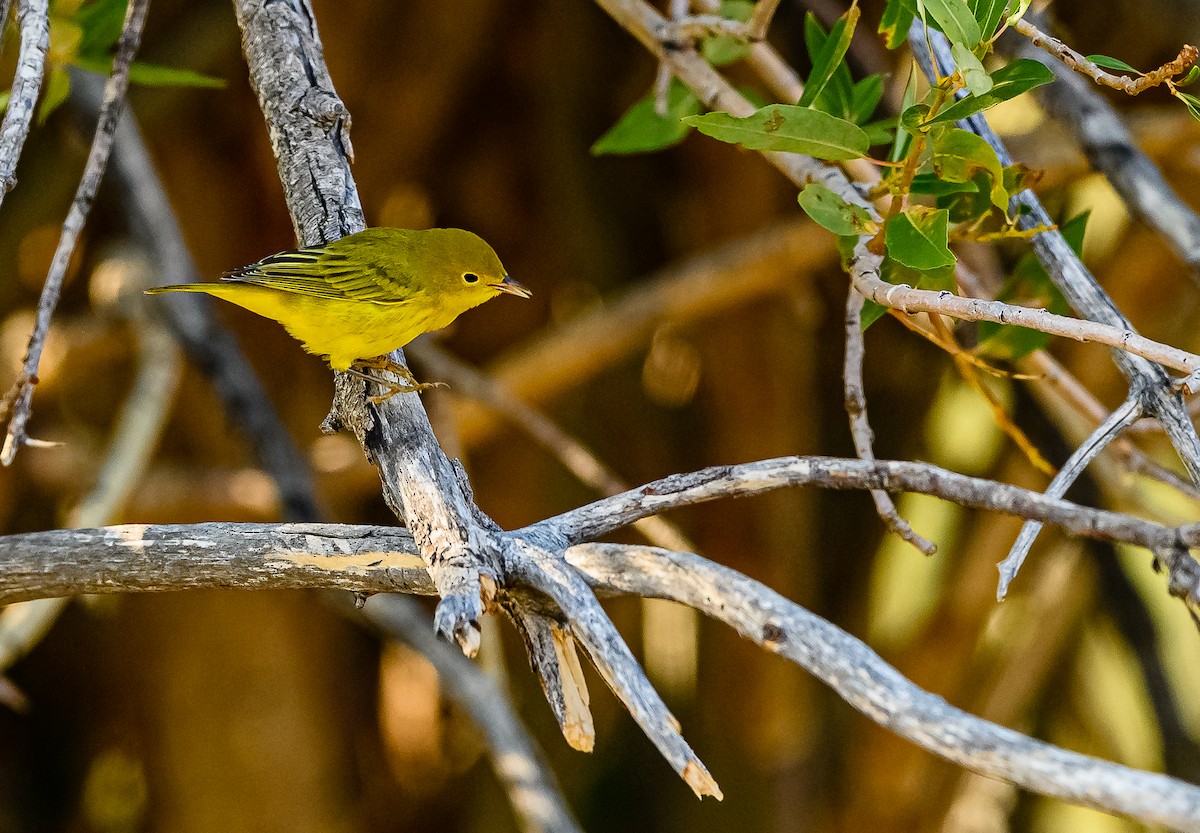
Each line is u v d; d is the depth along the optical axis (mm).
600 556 4195
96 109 10219
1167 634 12750
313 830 11977
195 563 4836
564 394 12875
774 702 12352
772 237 10984
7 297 11953
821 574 13586
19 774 13367
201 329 9953
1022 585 12484
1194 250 6496
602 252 12398
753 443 12516
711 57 7996
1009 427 6207
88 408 13016
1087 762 3160
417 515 4680
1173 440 5020
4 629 8047
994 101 4922
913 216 5141
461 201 12617
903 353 12984
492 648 8508
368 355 7797
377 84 11555
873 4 10828
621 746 13148
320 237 6086
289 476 9562
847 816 13000
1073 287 5930
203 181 12141
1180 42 9141
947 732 3336
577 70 11898
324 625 12820
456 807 12828
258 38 6520
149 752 12320
